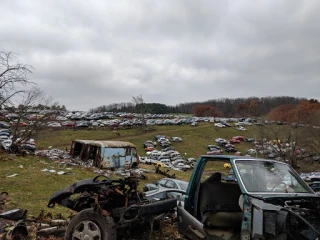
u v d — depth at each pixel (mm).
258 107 153875
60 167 21750
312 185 25203
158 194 11844
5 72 25391
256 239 4262
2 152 23375
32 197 11852
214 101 186875
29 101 35312
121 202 6195
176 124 95875
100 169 23984
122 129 82625
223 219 5465
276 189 4859
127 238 6137
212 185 5840
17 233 6285
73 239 5637
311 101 129625
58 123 76500
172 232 6336
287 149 52375
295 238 4043
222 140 75938
